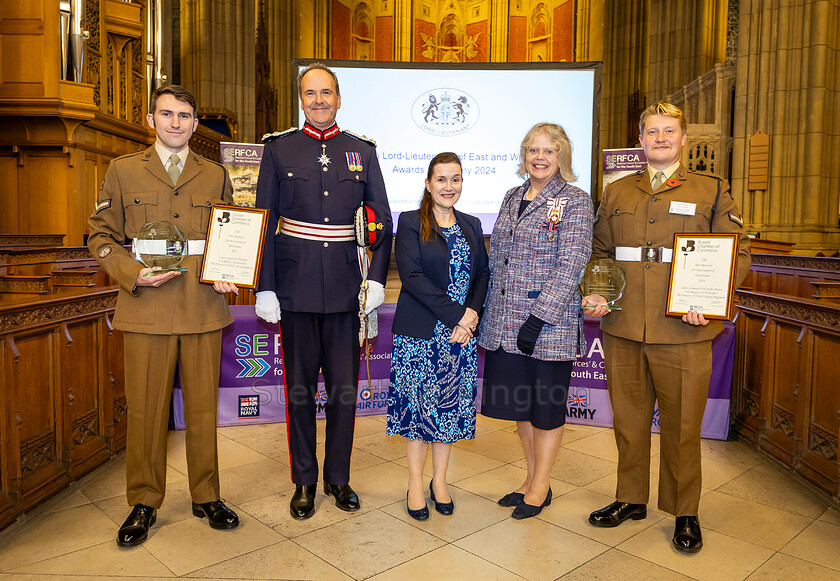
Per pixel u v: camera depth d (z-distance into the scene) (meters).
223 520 2.82
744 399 4.35
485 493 3.30
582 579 2.41
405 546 2.67
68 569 2.45
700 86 10.64
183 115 2.68
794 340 3.67
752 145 8.63
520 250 2.88
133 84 8.52
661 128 2.70
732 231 2.65
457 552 2.62
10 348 2.79
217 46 11.75
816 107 8.27
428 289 2.81
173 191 2.72
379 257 3.02
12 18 6.68
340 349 3.03
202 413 2.82
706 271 2.57
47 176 7.16
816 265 5.86
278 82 14.70
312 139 2.99
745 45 8.69
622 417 2.90
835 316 3.21
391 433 2.95
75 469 3.36
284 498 3.21
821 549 2.68
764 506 3.14
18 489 2.85
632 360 2.85
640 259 2.77
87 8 7.28
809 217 8.41
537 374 2.83
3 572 2.43
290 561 2.53
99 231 2.67
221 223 2.71
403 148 7.45
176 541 2.71
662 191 2.76
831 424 3.23
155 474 2.78
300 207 2.92
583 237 2.78
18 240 5.71
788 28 8.39
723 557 2.60
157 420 2.75
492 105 7.45
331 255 2.93
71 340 3.33
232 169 5.87
